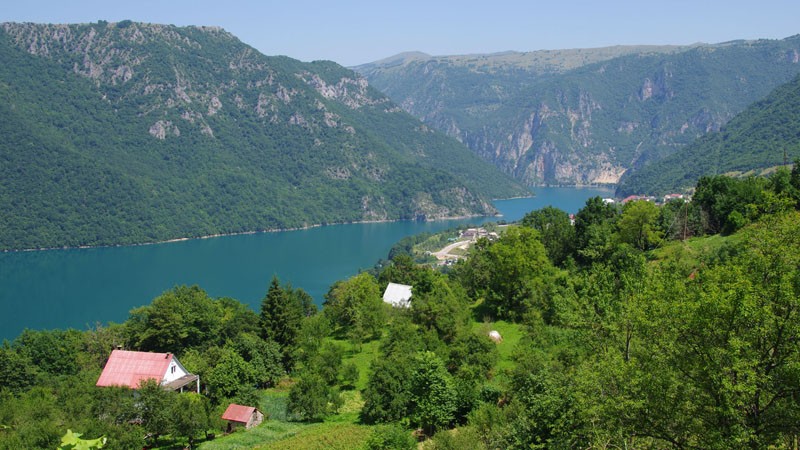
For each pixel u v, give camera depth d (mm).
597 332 42000
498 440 39594
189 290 106312
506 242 89250
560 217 111812
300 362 87562
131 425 58625
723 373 24469
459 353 63938
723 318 25547
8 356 83062
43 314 182625
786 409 24172
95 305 193125
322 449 54469
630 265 64188
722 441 23547
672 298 30031
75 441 12375
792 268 25531
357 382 78500
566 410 34344
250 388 73375
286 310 88875
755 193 92688
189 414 60062
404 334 74625
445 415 53562
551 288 77750
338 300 110125
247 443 59719
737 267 27000
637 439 29047
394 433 48344
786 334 24188
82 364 91562
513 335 77812
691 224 97062
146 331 92500
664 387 26594
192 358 81375
